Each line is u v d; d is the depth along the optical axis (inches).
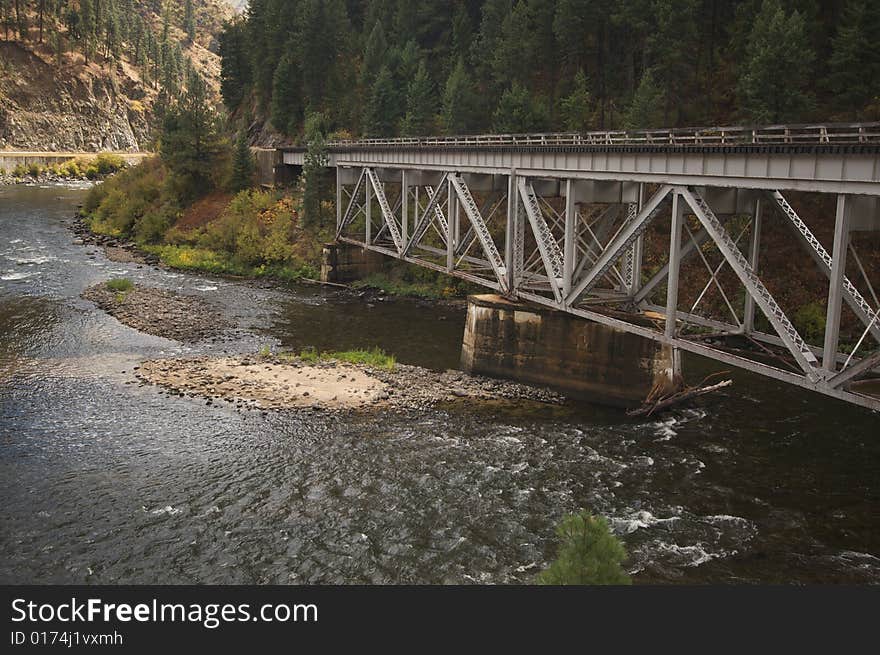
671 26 2792.8
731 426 1518.2
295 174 3742.6
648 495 1215.6
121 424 1456.7
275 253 3100.4
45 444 1364.4
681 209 1309.1
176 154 3779.5
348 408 1555.1
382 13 4820.4
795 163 1092.5
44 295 2529.5
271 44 5007.4
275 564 1005.8
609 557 589.6
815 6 2699.3
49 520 1110.4
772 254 2335.1
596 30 3235.7
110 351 1932.8
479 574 985.5
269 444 1375.5
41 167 7308.1
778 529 1112.2
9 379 1701.5
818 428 1507.1
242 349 1999.3
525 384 1753.2
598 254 2025.1
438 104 3941.9
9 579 961.5
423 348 2057.1
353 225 3166.8
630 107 2967.5
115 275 2933.1
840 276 1019.3
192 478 1245.1
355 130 4340.6
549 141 1688.0
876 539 1085.8
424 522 1120.8
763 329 2133.4
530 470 1296.8
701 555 1037.2
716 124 2822.3
